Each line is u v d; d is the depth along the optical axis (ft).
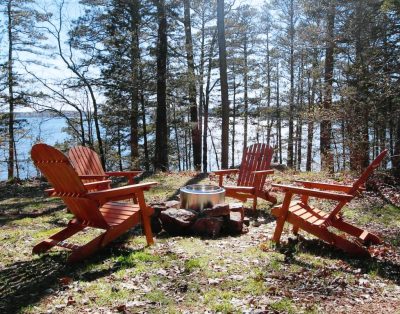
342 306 9.52
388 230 16.76
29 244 14.98
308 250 13.97
